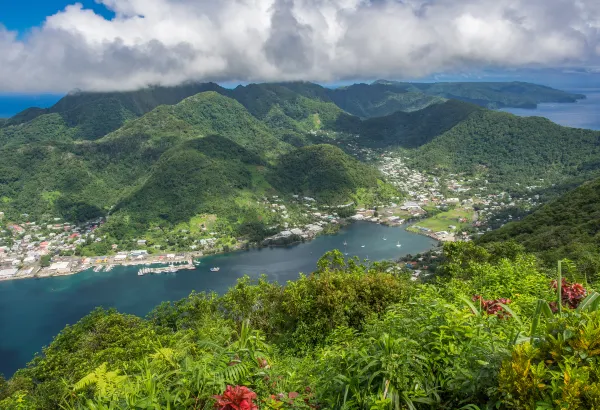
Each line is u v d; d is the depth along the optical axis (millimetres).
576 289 5160
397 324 5000
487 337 4164
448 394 3965
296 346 12461
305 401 4383
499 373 3385
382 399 3527
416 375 3877
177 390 4133
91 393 8234
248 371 4418
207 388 4066
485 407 3445
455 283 10398
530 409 3068
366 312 12461
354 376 4031
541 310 3982
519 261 13086
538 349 3326
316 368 5285
